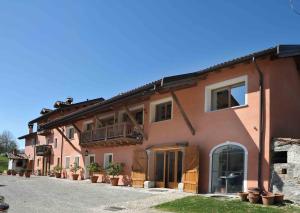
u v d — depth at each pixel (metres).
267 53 15.72
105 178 27.30
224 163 17.77
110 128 26.00
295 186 14.62
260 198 14.80
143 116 23.56
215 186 17.98
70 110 38.31
